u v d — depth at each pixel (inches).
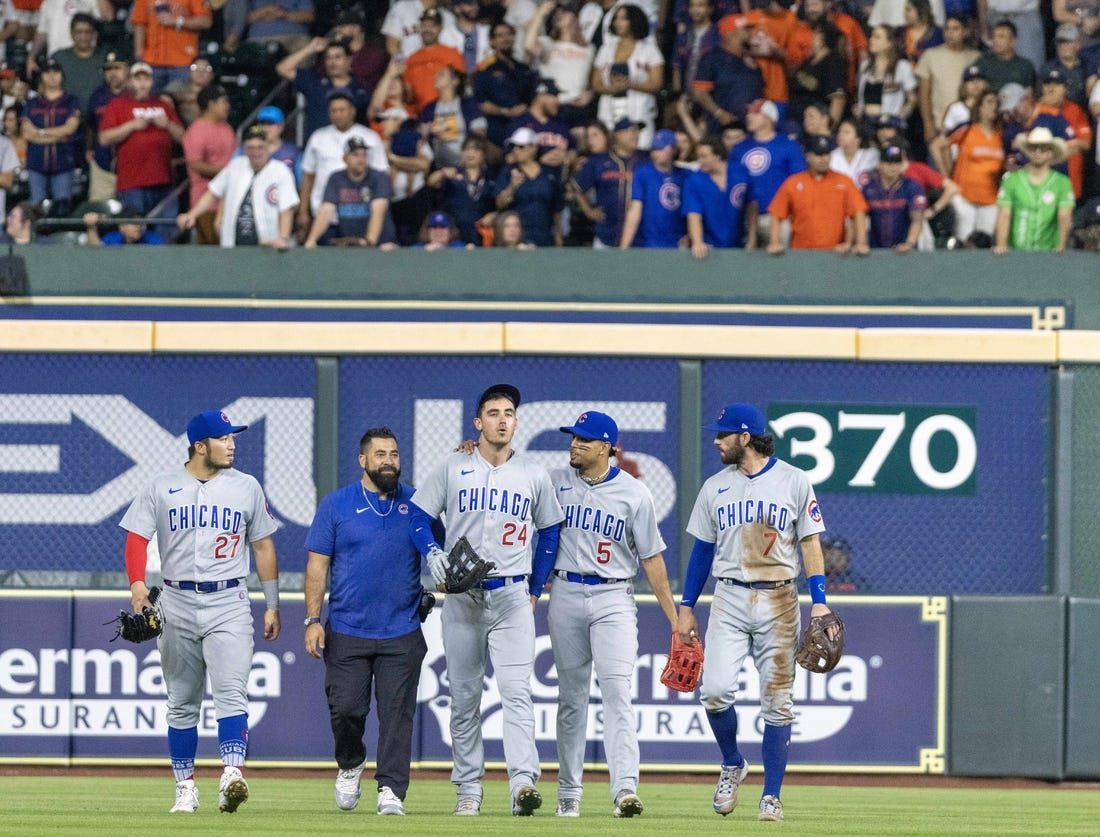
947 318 1628.9
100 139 1889.8
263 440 1552.7
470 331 1539.1
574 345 1537.9
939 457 1542.8
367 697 1024.9
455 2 1978.3
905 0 1952.5
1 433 1551.4
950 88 1868.8
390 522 1024.9
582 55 1931.6
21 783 1347.2
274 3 2069.4
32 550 1550.2
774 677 1010.7
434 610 1496.1
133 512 1013.8
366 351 1541.6
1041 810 1169.4
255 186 1686.8
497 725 1489.9
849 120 1754.4
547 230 1769.2
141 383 1555.1
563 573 1031.0
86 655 1501.0
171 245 1697.8
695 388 1540.4
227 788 978.1
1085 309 1626.5
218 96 1834.4
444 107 1872.5
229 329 1542.8
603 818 1016.9
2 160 1973.4
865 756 1486.2
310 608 1031.6
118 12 2127.2
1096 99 1831.9
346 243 1685.5
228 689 1008.2
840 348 1536.7
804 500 1018.1
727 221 1688.0
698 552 1040.2
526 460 1027.9
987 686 1486.2
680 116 1876.2
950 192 1747.0
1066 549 1529.3
